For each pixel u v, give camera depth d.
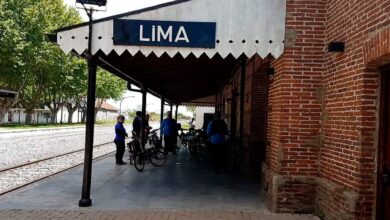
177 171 12.58
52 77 48.22
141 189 9.41
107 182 10.30
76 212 7.11
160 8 7.37
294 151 7.20
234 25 7.34
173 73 14.00
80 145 25.22
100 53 8.04
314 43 7.23
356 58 5.84
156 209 7.43
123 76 12.72
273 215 7.02
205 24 7.34
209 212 7.23
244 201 8.23
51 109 61.53
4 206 7.50
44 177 11.21
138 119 13.44
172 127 17.16
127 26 7.36
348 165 6.00
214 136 12.44
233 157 13.02
